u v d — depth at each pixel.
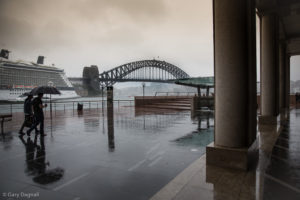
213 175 3.51
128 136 7.18
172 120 11.41
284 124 9.38
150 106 22.58
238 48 3.82
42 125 7.42
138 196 2.93
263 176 3.46
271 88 9.36
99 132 8.01
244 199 2.71
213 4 4.06
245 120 3.85
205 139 6.66
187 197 2.78
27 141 6.55
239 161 3.75
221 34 3.95
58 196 2.95
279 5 8.92
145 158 4.70
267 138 6.51
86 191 3.10
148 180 3.48
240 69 3.83
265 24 9.46
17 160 4.62
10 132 8.27
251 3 4.07
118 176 3.66
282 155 4.68
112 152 5.21
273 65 9.32
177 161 4.46
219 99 4.04
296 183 3.20
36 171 3.94
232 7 3.81
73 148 5.64
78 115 14.80
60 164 4.33
